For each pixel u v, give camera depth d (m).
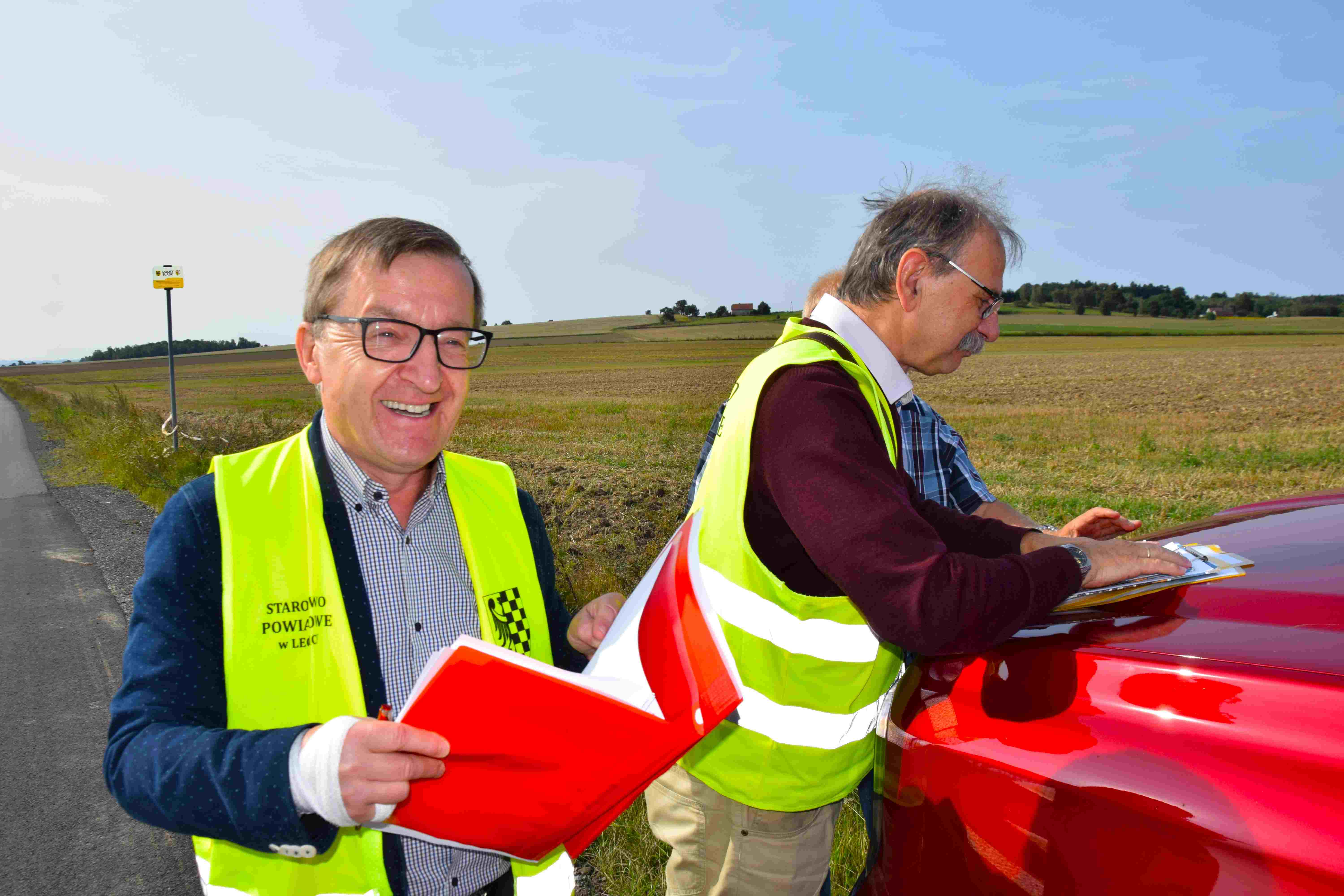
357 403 1.26
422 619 1.33
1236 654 1.17
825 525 1.30
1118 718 1.17
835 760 1.56
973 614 1.22
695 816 1.66
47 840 3.17
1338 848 0.92
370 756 0.92
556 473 12.45
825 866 1.69
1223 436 16.83
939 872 1.34
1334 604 1.26
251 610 1.19
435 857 1.31
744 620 1.50
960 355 1.79
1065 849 1.15
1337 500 1.94
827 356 1.49
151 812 0.97
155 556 1.19
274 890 1.20
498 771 1.00
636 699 1.09
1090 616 1.42
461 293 1.31
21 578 6.83
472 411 27.86
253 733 1.00
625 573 6.14
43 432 24.38
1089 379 32.44
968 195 1.71
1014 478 12.23
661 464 13.62
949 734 1.35
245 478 1.27
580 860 2.82
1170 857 1.04
